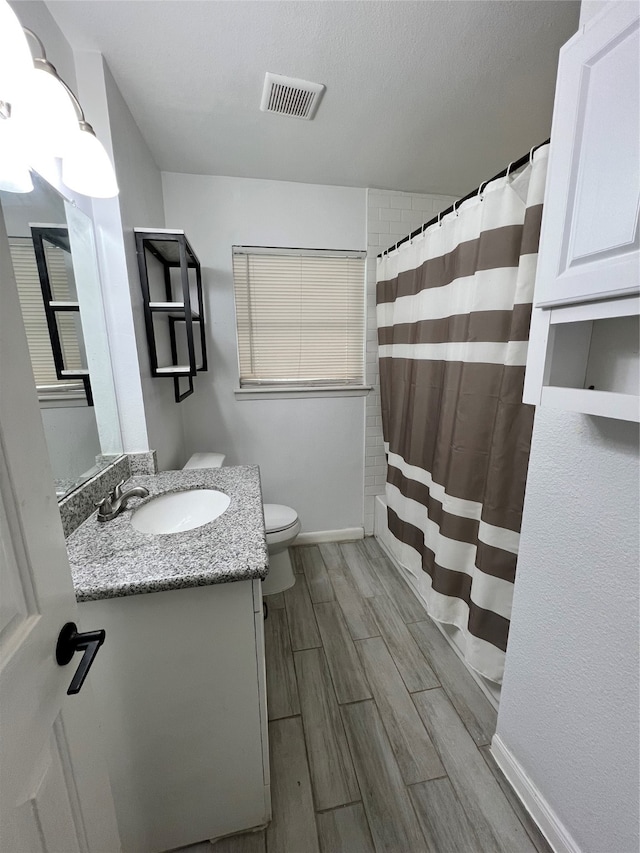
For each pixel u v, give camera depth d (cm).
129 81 119
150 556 80
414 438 170
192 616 77
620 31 52
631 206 52
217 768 87
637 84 51
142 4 94
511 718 101
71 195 105
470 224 123
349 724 119
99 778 58
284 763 108
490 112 138
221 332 202
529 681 93
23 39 51
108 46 106
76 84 109
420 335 162
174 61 112
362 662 144
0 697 36
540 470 86
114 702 77
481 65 116
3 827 36
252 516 101
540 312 72
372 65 114
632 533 66
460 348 130
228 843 91
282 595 186
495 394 118
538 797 92
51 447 92
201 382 205
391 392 199
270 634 159
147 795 84
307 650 150
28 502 44
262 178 189
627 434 66
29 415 45
